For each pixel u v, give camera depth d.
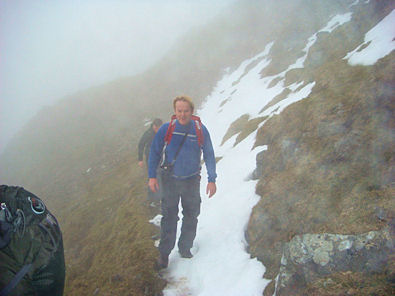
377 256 2.56
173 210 3.93
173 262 4.33
